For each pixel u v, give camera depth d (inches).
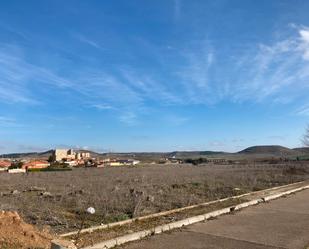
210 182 1122.7
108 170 2787.9
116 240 341.1
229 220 465.4
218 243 350.9
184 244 344.5
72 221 471.2
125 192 834.8
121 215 500.1
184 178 1401.3
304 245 349.1
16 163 3789.4
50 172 2556.6
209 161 5172.2
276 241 361.7
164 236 374.3
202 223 444.5
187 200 657.6
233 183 1075.3
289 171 1688.0
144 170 2672.2
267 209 557.9
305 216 498.6
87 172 2429.9
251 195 708.0
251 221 459.5
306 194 776.3
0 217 318.3
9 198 753.6
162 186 1000.2
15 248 284.5
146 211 540.4
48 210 568.1
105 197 721.0
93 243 327.0
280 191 791.7
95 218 486.9
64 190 946.7
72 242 325.4
